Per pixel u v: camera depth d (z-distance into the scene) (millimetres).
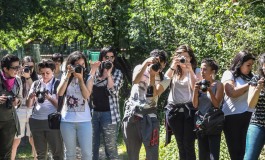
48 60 9219
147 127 7699
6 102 8305
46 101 9016
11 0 22422
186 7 14344
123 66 23734
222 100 7953
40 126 9031
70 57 8234
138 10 21172
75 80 8117
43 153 9250
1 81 8625
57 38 29391
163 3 17734
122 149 12531
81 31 27031
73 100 8070
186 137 7996
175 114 8039
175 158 10211
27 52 27250
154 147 7727
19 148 13016
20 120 10219
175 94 8078
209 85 7574
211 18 12008
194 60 8297
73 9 25906
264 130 7051
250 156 7082
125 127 7859
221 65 11250
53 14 26500
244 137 7715
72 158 8109
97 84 9031
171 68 8023
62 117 8109
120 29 23984
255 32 10750
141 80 7746
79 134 8109
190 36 13336
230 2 11023
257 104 7039
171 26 17203
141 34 20828
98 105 9039
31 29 28281
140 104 7695
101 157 11414
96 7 24578
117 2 24562
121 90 22797
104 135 9078
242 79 7738
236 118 7676
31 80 10195
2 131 8508
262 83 6809
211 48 12328
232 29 11328
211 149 7695
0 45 28953
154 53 7617
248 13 11000
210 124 7531
